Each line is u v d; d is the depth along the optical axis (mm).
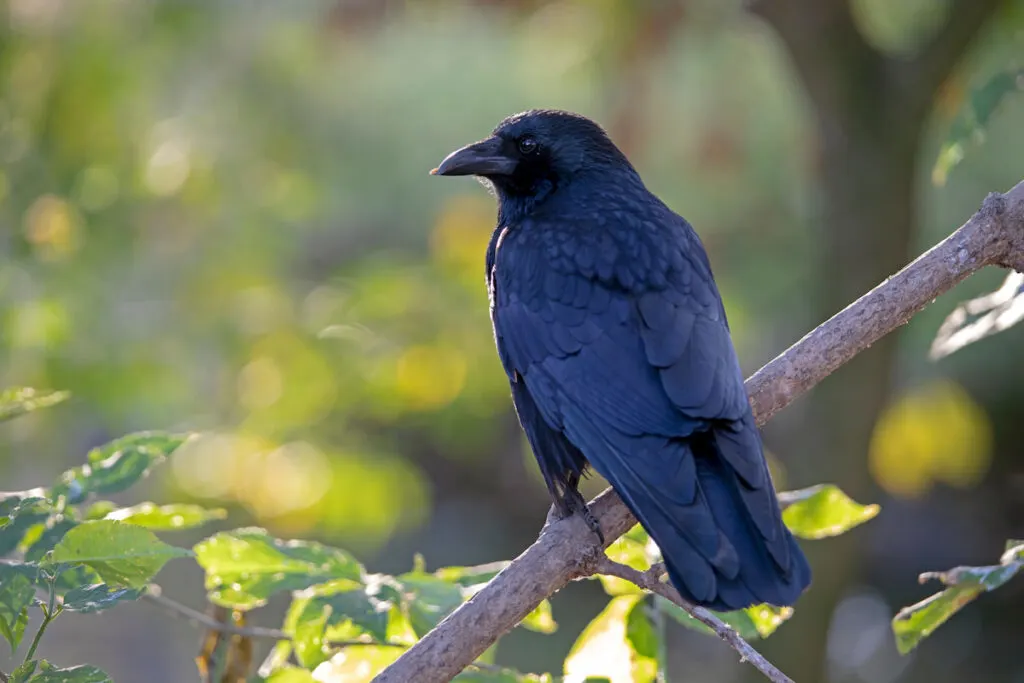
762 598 5051
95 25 12852
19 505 5297
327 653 5707
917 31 14680
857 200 12922
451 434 14445
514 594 5359
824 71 12867
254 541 6020
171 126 13883
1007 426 19734
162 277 13586
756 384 5996
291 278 15469
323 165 15695
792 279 17141
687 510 5367
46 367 12219
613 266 6680
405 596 5938
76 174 12500
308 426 13914
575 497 6480
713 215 17078
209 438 13562
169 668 17297
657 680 6191
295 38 14336
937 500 21891
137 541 5004
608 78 13539
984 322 6520
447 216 14305
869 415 13031
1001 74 7625
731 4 13562
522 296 6840
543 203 7777
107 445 5906
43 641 17234
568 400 6332
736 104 14773
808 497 6242
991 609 21281
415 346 13547
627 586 6230
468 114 17641
